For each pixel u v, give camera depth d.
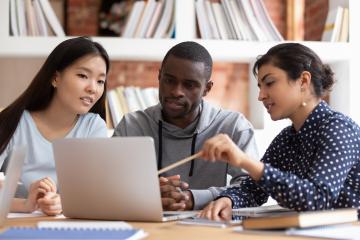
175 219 1.73
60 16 4.05
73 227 1.46
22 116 2.42
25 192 2.37
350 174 1.86
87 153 1.70
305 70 1.90
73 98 2.34
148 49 3.29
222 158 1.63
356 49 3.42
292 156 2.02
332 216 1.42
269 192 1.65
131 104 3.39
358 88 3.42
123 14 4.07
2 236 1.27
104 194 1.71
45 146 2.41
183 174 2.49
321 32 3.71
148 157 1.63
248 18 3.36
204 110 2.53
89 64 2.33
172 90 2.33
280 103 1.90
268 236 1.32
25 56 3.35
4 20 3.22
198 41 3.31
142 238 1.31
